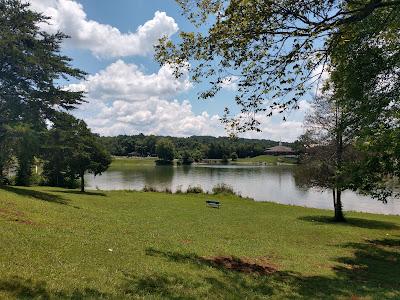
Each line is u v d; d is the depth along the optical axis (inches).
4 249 420.2
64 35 1300.4
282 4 402.6
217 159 6771.7
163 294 366.9
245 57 445.1
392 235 995.9
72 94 1270.9
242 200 1802.4
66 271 387.5
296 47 423.2
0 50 1083.3
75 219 745.0
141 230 755.4
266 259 618.2
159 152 6181.1
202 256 575.8
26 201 856.3
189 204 1514.5
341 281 514.9
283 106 462.0
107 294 343.0
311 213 1391.5
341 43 482.3
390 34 573.3
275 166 5634.8
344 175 725.9
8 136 1153.4
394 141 567.2
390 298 421.1
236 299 383.6
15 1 1201.4
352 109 648.4
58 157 1376.7
